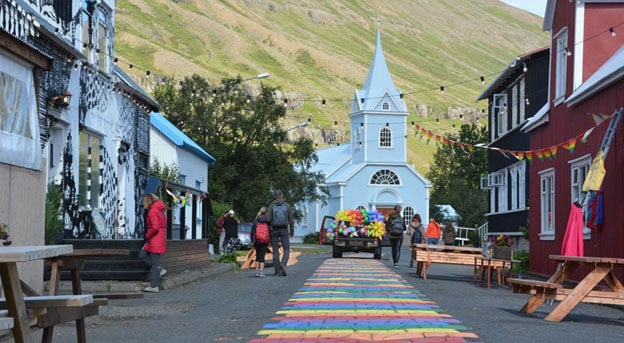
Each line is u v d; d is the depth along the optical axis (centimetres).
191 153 4275
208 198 3372
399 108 8519
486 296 1733
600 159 1794
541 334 1088
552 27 2562
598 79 1962
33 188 1380
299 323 1134
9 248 736
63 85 1936
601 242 1961
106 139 2339
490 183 4525
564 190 2358
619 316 1442
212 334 1046
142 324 1168
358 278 2164
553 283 1373
